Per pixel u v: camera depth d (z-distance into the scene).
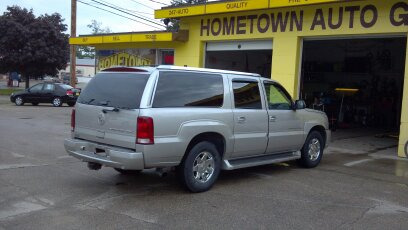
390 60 20.42
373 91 20.81
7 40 37.12
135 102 6.33
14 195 6.53
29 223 5.36
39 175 7.79
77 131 7.16
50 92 26.59
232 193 6.99
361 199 6.89
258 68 19.39
